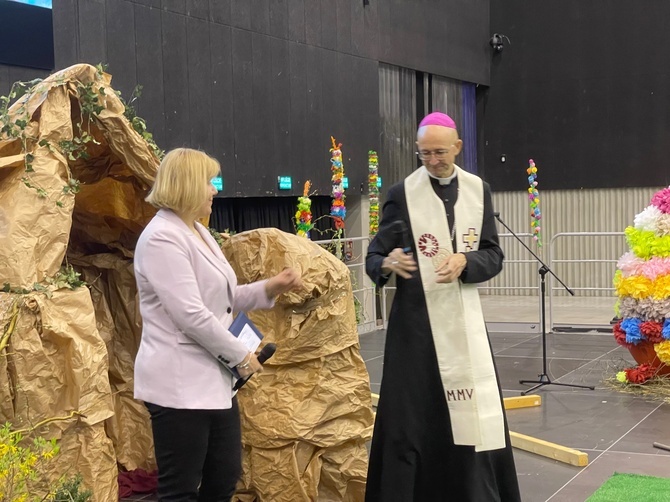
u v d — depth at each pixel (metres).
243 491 3.35
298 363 3.30
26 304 2.81
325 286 3.26
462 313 2.97
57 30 6.57
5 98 3.21
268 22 8.80
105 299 3.89
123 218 3.88
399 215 3.06
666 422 5.07
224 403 2.47
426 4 11.67
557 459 4.33
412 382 3.00
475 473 2.97
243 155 8.50
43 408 2.85
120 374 3.83
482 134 13.37
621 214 12.63
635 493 3.73
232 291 2.59
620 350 7.69
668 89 12.20
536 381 6.21
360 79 10.36
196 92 7.88
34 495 2.73
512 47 13.07
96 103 3.22
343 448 3.34
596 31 12.55
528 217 13.18
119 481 3.78
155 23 7.40
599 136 12.64
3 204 2.95
